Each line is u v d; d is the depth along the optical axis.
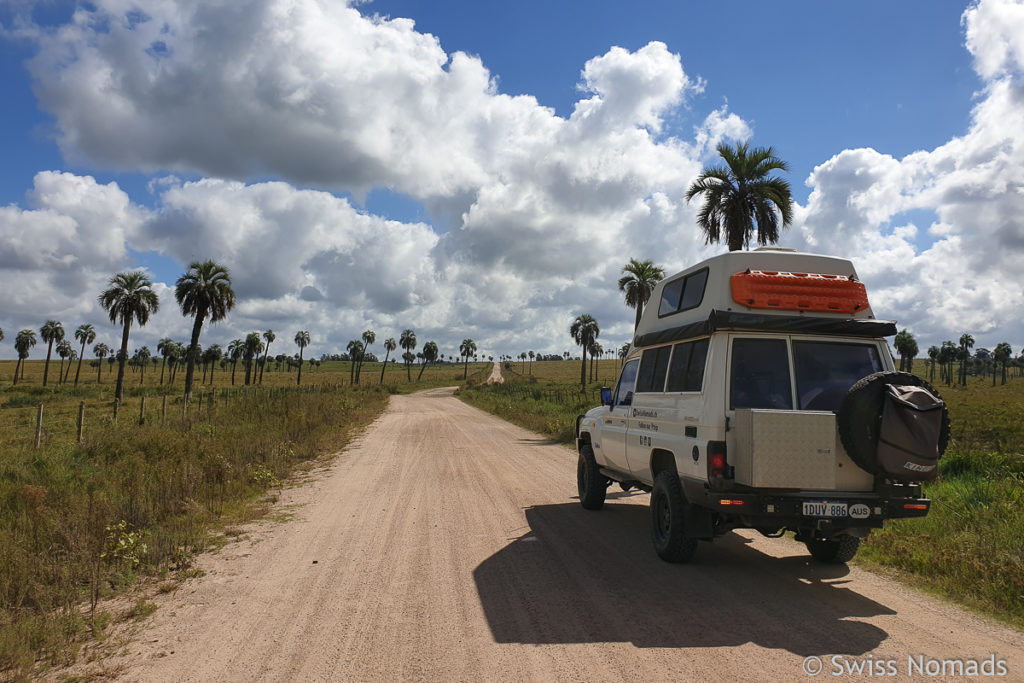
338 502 9.07
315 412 22.81
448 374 158.62
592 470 8.52
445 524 7.65
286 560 6.07
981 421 24.58
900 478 4.76
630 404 7.31
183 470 9.31
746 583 5.29
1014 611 4.54
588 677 3.47
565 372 150.38
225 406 23.09
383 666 3.65
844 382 5.37
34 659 3.83
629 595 4.96
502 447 16.75
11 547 5.47
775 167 18.44
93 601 4.66
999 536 6.11
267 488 10.23
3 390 57.34
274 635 4.18
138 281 44.06
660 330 6.73
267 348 94.69
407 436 20.00
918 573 5.55
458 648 3.91
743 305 5.51
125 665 3.74
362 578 5.46
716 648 3.89
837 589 5.12
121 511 7.03
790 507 4.84
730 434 5.05
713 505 4.95
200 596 5.03
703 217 19.00
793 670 3.55
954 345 88.38
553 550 6.42
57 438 14.35
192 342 43.75
